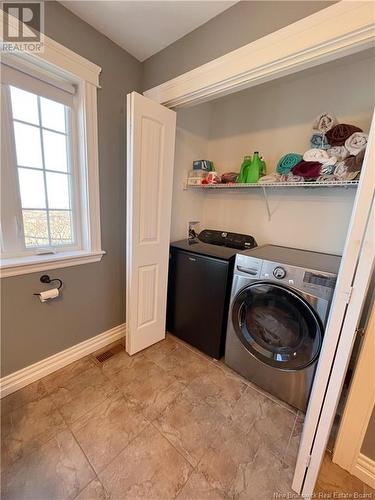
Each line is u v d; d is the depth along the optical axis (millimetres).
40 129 1429
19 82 1265
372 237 745
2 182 1312
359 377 1018
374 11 862
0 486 987
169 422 1322
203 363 1834
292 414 1426
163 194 1789
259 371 1594
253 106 2139
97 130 1608
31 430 1228
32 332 1514
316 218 1911
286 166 1785
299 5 1023
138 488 1009
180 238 2404
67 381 1580
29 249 1503
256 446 1220
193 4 1247
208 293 1825
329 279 1242
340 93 1708
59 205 1614
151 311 1939
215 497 997
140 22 1405
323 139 1638
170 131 1722
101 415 1338
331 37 960
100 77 1559
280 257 1581
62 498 962
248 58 1197
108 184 1770
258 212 2227
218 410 1425
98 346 1936
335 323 837
